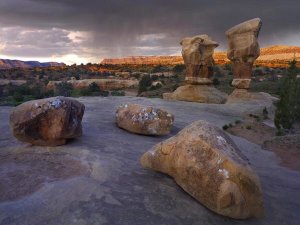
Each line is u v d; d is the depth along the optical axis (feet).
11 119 34.68
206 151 26.22
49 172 29.14
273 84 200.44
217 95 110.22
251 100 111.86
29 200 23.68
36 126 34.83
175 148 28.73
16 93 210.59
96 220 21.44
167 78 332.39
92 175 28.22
